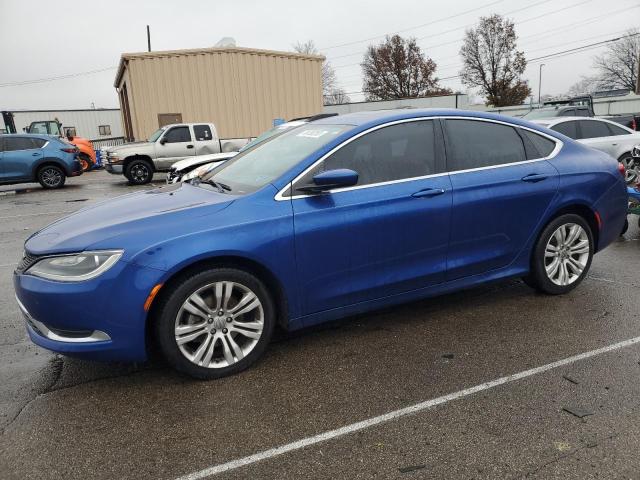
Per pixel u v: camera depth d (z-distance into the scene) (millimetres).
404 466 2424
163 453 2564
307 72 19828
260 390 3131
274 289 3414
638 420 2729
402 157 3758
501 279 4250
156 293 2996
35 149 14945
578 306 4344
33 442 2678
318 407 2936
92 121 42469
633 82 68188
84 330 2979
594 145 10789
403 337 3832
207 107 18375
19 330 4207
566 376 3199
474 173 3969
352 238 3496
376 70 67875
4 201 12719
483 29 60844
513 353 3531
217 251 3080
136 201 3719
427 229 3754
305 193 3404
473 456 2480
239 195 3404
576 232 4508
